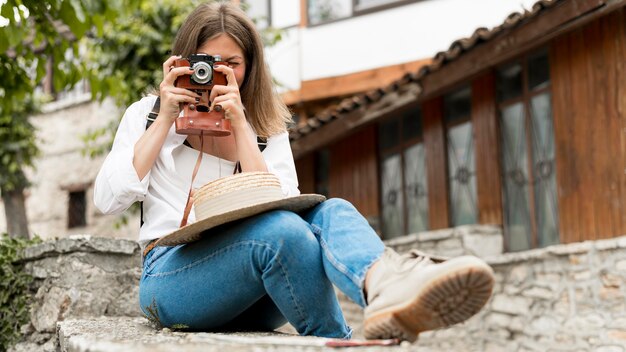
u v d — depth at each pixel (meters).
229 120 2.60
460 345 7.77
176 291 2.48
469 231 8.12
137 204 10.99
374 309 1.95
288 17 12.19
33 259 4.01
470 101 8.91
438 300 1.88
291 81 12.02
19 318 4.00
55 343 3.79
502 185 8.41
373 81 11.33
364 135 10.39
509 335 7.38
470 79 8.79
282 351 1.81
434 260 2.02
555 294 6.98
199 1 9.94
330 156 10.96
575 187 7.58
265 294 2.62
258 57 2.80
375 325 1.95
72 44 5.52
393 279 1.96
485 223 8.55
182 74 2.57
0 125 10.95
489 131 8.57
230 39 2.72
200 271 2.41
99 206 2.58
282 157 2.84
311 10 11.98
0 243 4.23
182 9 9.87
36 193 15.19
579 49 7.59
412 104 9.40
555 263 6.99
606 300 6.54
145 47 9.89
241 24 2.76
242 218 2.34
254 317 2.75
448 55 8.02
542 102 8.02
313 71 11.83
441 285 1.84
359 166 10.45
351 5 11.65
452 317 1.95
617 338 6.42
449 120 9.20
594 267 6.65
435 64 8.20
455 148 9.09
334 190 10.85
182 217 2.59
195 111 2.57
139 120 2.71
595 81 7.40
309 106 12.08
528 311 7.21
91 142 14.43
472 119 8.80
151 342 2.01
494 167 8.49
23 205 11.45
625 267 6.41
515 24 7.37
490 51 7.75
